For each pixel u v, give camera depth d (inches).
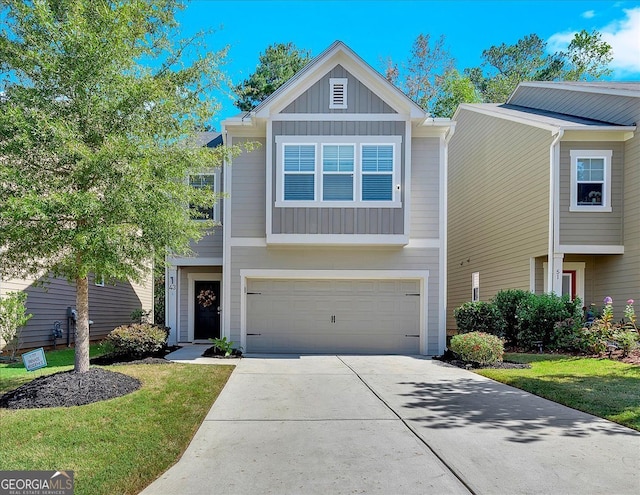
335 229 470.3
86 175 255.8
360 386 325.7
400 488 166.2
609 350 442.3
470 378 353.4
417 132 499.5
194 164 300.0
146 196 259.4
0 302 369.1
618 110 538.9
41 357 301.1
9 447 198.7
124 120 280.5
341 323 497.0
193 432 226.2
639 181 505.4
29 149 255.3
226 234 492.7
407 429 229.8
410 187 483.2
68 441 205.2
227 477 176.2
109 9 273.0
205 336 586.2
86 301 297.4
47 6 265.9
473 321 500.7
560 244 522.6
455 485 168.2
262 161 498.6
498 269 656.4
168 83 289.7
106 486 166.9
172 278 566.3
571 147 529.7
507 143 634.2
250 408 268.7
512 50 1585.9
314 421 244.1
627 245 519.8
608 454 195.9
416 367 403.9
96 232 245.4
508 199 629.9
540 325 474.9
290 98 478.0
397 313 498.0
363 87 478.9
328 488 166.4
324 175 473.4
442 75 1170.0
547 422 239.9
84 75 264.7
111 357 414.3
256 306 496.1
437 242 494.0
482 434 221.3
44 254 275.4
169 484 170.9
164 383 308.5
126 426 224.5
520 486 167.0
